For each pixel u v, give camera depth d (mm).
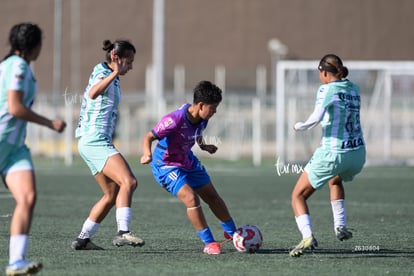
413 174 78625
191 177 30562
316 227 39469
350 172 29953
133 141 111750
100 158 29516
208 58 180375
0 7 178125
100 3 179000
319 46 181500
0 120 23156
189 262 27766
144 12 179500
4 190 58719
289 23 181625
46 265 26859
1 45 175875
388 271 26328
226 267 26734
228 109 114250
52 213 44406
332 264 27672
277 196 56219
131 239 28812
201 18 181500
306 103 97688
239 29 181000
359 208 48781
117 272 25531
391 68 89312
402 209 48188
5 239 33375
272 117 117188
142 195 56375
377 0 183125
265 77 172125
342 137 29203
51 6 178625
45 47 177750
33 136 107875
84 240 30609
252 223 40906
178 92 152375
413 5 183250
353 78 103500
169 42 181000
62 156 105688
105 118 29828
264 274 25453
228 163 96188
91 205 48938
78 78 176375
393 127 98188
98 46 178125
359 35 182500
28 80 23266
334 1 182125
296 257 29156
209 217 43688
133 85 177500
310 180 29375
